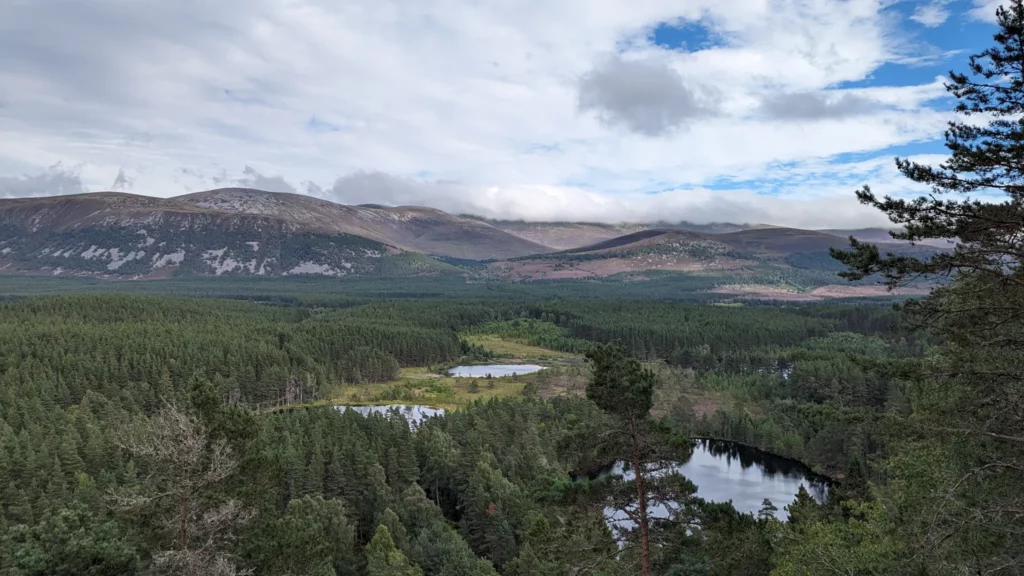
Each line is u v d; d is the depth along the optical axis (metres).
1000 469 22.78
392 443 105.31
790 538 42.31
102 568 27.34
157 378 159.25
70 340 174.62
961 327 23.33
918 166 21.03
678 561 26.36
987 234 20.36
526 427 129.38
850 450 116.88
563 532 27.47
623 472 28.94
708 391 178.50
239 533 31.61
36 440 94.00
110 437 95.88
